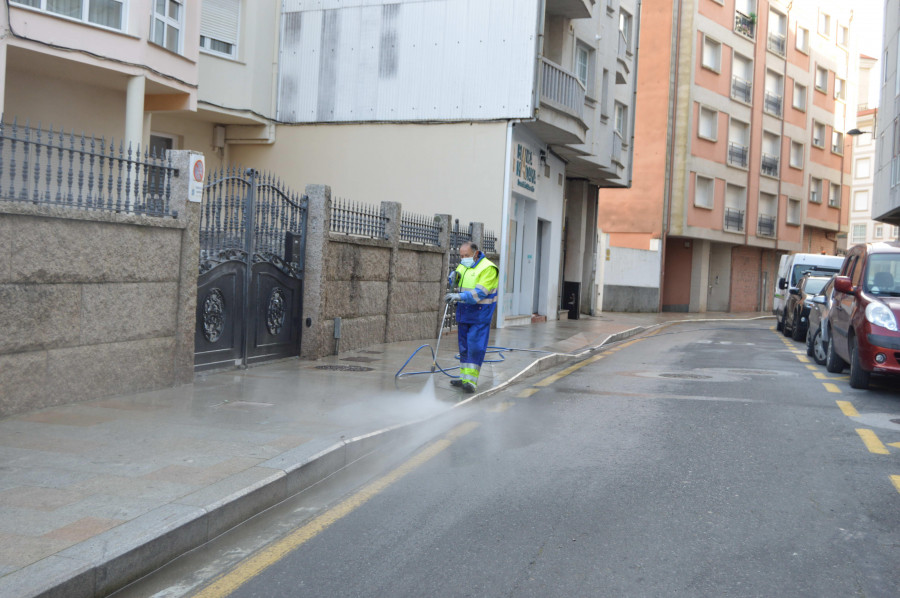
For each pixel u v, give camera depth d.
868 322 10.48
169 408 7.59
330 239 12.04
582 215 29.64
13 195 6.75
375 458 6.70
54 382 7.28
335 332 12.36
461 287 9.77
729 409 9.20
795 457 6.87
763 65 44.28
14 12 12.88
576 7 21.67
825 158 51.25
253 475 5.39
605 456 6.80
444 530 4.88
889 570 4.31
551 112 20.00
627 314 34.50
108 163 7.78
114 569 3.92
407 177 20.25
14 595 3.44
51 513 4.50
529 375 12.29
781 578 4.17
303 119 21.09
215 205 9.71
